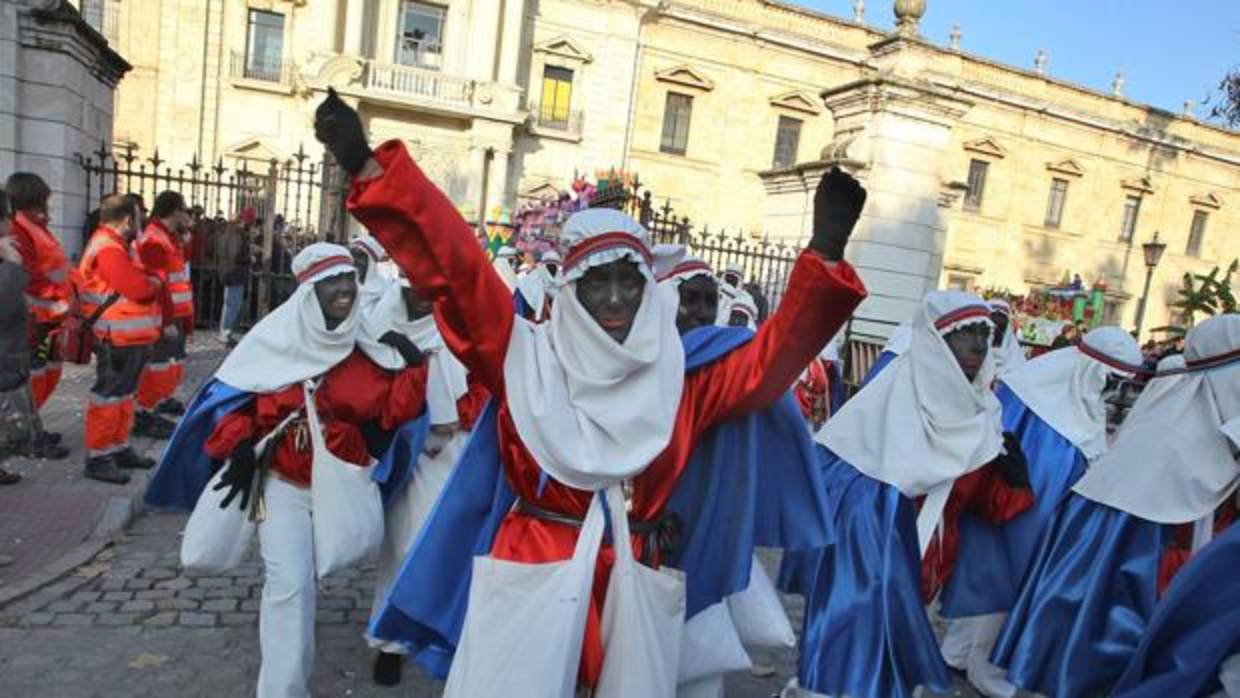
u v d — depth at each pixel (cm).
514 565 221
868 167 977
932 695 441
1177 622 293
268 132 2944
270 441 328
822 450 389
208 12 2853
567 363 219
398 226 206
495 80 3003
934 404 364
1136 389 521
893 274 987
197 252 1317
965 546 408
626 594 221
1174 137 4156
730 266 1035
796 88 3500
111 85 1195
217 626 428
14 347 552
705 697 262
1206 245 4406
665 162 3369
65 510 548
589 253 213
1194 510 361
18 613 420
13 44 995
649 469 228
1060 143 4000
